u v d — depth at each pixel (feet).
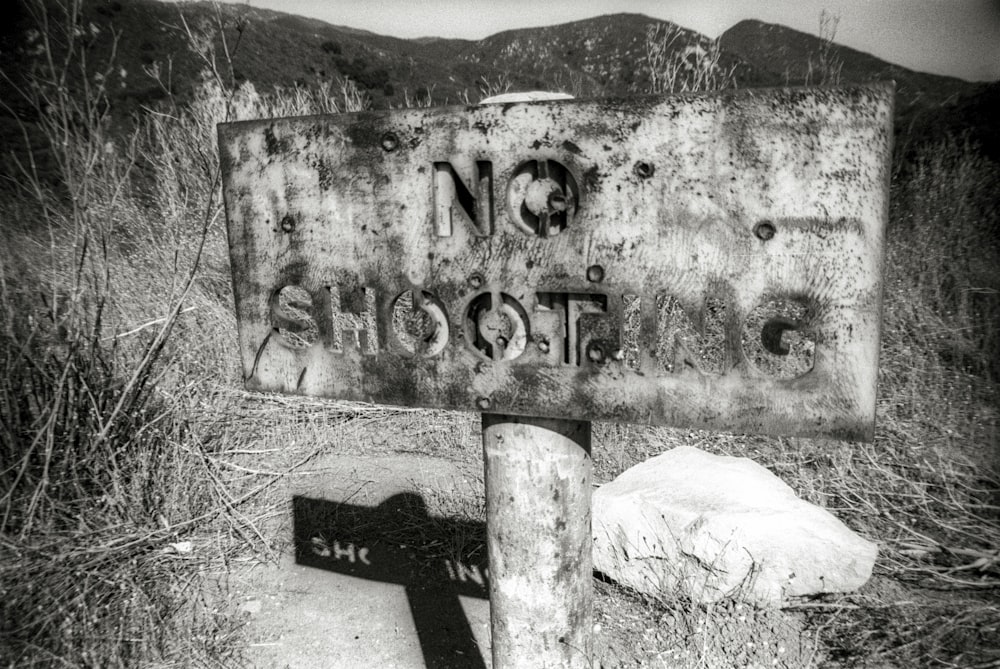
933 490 11.35
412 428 14.58
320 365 5.59
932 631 8.38
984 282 15.60
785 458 12.30
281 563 10.30
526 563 5.49
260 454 13.25
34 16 10.43
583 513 5.55
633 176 4.37
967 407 13.03
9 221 11.76
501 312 4.91
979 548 9.86
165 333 11.14
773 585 8.89
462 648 8.58
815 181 4.00
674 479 10.25
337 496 12.04
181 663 7.89
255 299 5.72
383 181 5.06
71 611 8.10
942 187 17.51
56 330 11.01
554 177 4.61
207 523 10.57
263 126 5.38
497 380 5.00
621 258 4.50
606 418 4.76
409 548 10.68
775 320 4.28
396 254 5.13
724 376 4.41
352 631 8.88
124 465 10.44
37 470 10.09
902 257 17.52
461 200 4.87
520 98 4.97
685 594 9.04
